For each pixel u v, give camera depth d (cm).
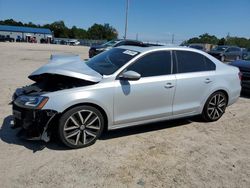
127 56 516
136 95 493
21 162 412
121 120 491
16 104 448
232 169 430
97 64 528
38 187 356
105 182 375
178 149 485
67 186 362
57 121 442
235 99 656
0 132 509
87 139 470
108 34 11262
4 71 1191
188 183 385
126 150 468
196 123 621
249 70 903
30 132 441
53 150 452
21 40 7825
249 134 576
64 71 450
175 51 555
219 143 522
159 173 405
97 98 456
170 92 533
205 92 591
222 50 2595
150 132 552
